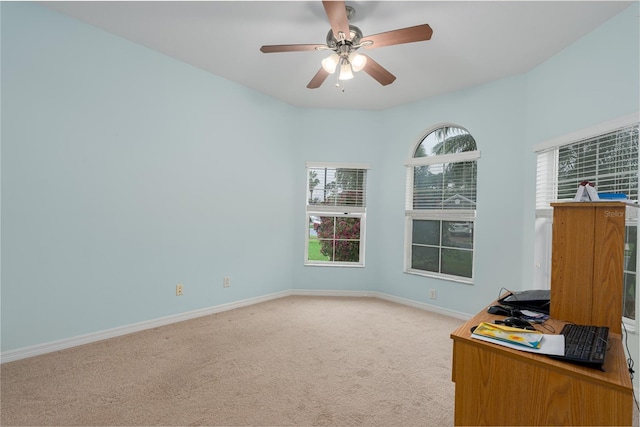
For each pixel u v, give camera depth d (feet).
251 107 12.48
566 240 4.72
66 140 8.18
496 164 11.03
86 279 8.60
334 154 14.29
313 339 9.36
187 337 9.29
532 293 5.69
